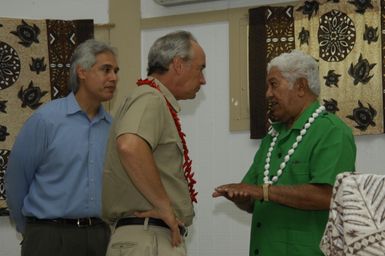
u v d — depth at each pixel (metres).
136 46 3.86
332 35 3.35
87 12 3.94
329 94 3.33
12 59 3.74
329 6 3.37
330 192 2.25
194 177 3.69
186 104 3.73
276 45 3.46
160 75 2.29
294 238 2.31
